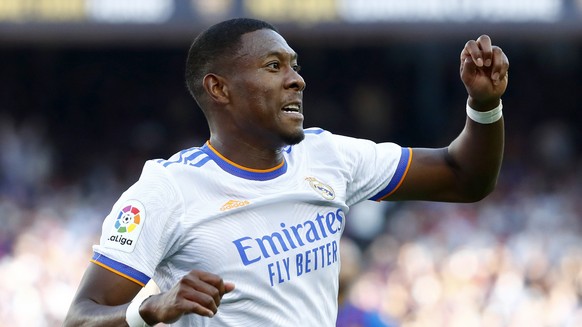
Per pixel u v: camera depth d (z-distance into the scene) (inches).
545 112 3127.5
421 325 1529.3
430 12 2374.5
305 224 474.0
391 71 3107.8
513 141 3002.0
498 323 1553.9
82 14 2341.3
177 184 462.9
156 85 3075.8
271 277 458.6
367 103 3117.6
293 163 487.8
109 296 450.6
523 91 3144.7
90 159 2950.3
